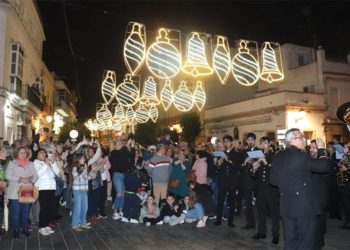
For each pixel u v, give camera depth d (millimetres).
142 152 12773
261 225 7805
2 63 17984
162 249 6984
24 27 22125
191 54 10383
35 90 25203
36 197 7895
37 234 8258
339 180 9328
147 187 11391
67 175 10922
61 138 31094
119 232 8523
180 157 10594
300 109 23875
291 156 5570
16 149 7941
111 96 12398
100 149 9836
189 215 9328
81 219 8898
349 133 25594
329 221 10125
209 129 31203
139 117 24625
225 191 9414
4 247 7113
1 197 8414
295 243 5480
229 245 7293
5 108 18656
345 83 25953
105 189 10578
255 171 7848
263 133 25453
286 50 27938
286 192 5535
